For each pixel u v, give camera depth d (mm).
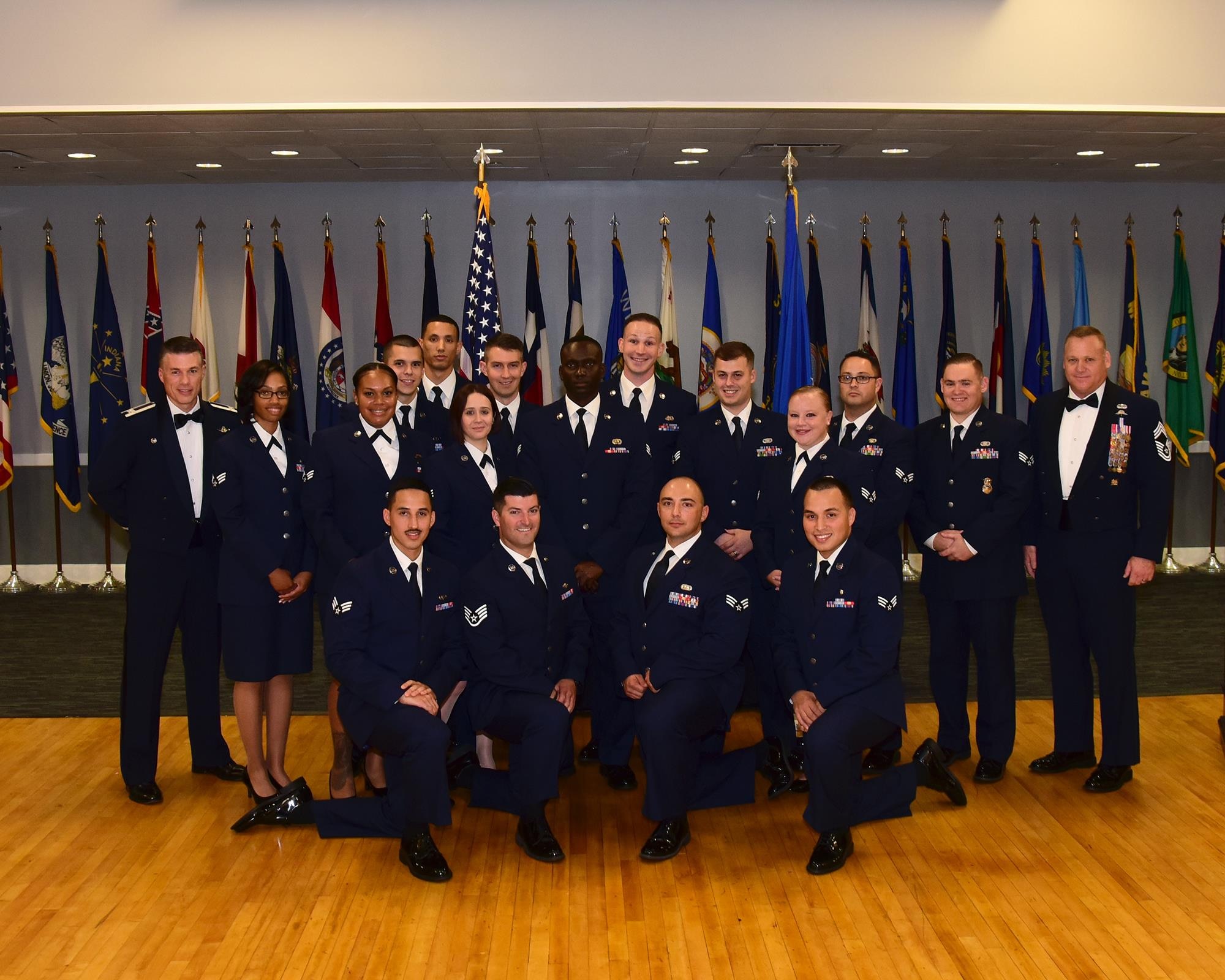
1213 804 4172
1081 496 4289
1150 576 4234
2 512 8141
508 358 4531
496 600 3947
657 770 3746
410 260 7949
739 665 4094
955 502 4402
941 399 7730
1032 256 8047
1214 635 6672
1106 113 5223
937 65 5066
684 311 8023
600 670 4488
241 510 4113
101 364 7516
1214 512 8125
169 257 7895
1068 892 3480
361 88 4996
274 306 7668
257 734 4160
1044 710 5363
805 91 5043
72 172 7121
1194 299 8234
